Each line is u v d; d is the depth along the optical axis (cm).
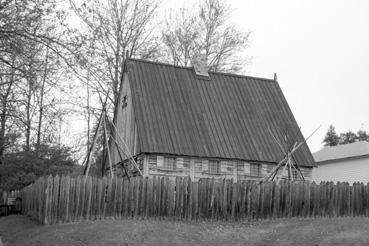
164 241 1831
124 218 2303
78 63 1633
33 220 2639
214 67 4850
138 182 2350
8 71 1822
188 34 4972
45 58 1647
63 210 2233
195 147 3048
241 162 3152
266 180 2936
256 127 3391
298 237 1858
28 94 1931
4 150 3747
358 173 5312
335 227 1933
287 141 3366
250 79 3834
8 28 1545
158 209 2352
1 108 2000
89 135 4362
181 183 2395
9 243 2059
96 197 2281
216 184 2442
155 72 3481
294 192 2577
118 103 3681
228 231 2102
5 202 3947
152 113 3142
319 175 5766
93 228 1986
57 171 3756
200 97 3447
